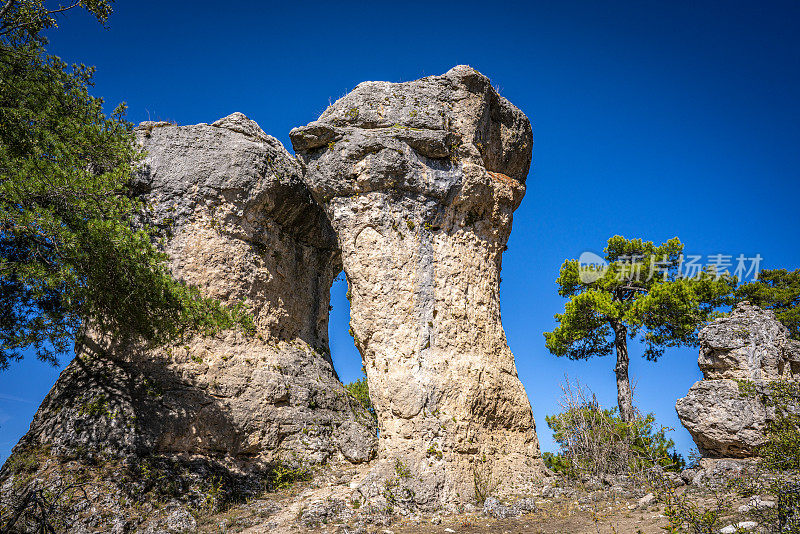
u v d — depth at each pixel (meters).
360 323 13.45
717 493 10.45
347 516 11.18
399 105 14.46
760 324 13.02
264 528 10.91
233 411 14.24
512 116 16.50
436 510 11.70
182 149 15.66
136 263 12.27
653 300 19.83
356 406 16.97
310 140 14.30
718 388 12.66
